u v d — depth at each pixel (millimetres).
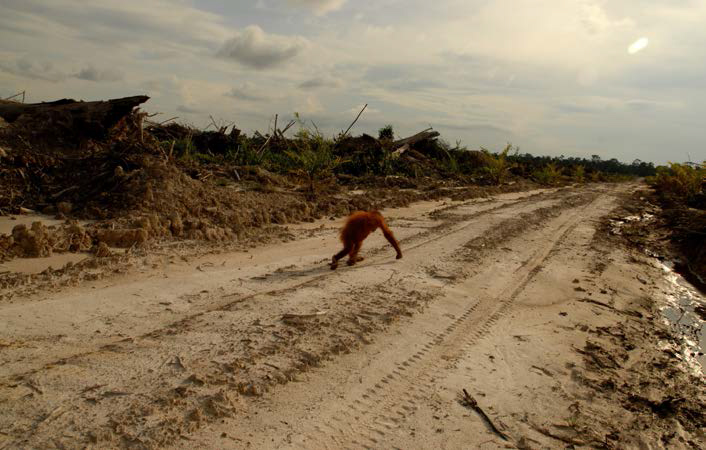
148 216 9352
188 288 6664
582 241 12539
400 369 4867
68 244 7898
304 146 19344
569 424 4188
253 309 5988
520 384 4820
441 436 3852
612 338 6324
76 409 3641
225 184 15047
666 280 9875
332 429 3797
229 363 4516
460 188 24109
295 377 4445
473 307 6875
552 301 7523
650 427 4316
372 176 23016
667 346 6379
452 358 5230
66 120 13336
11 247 7418
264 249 9289
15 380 3959
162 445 3363
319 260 8719
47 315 5371
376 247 10039
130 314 5617
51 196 10891
